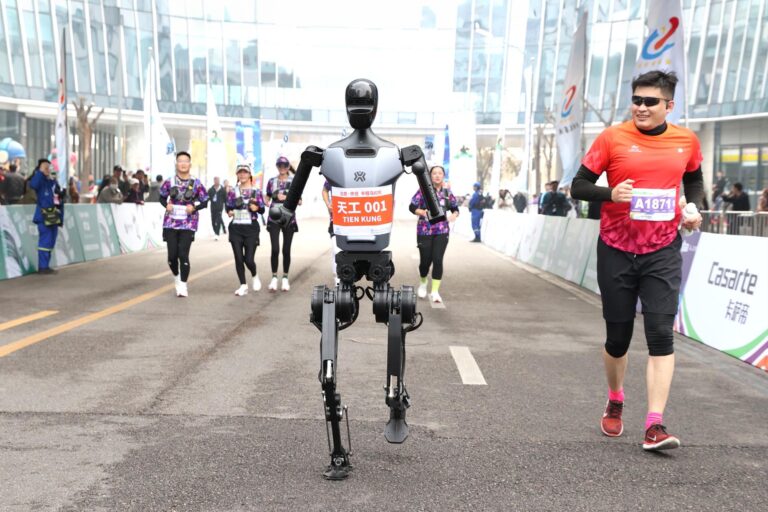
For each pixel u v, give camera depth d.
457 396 5.82
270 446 4.52
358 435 4.78
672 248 4.71
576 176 4.86
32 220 14.37
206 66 57.78
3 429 4.74
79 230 16.81
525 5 56.53
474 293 12.43
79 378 6.11
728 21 42.66
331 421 3.95
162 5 55.62
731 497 3.84
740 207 19.97
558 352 7.68
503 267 17.33
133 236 20.22
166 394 5.67
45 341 7.61
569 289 13.23
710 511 3.66
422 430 4.92
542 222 17.64
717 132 44.41
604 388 6.18
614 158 4.74
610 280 4.80
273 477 4.00
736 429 5.10
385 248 4.11
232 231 11.51
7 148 41.38
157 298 10.97
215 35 57.56
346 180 4.02
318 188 57.75
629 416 5.40
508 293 12.52
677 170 4.68
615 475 4.13
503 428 4.99
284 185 11.56
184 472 4.05
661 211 4.66
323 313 3.94
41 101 49.88
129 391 5.74
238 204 11.46
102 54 53.00
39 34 49.34
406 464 4.25
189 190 11.06
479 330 8.91
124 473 4.02
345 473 4.00
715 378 6.70
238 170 11.51
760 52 40.69
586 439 4.79
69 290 11.68
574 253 14.57
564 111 17.06
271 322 9.09
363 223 4.02
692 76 45.03
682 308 9.08
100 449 4.40
